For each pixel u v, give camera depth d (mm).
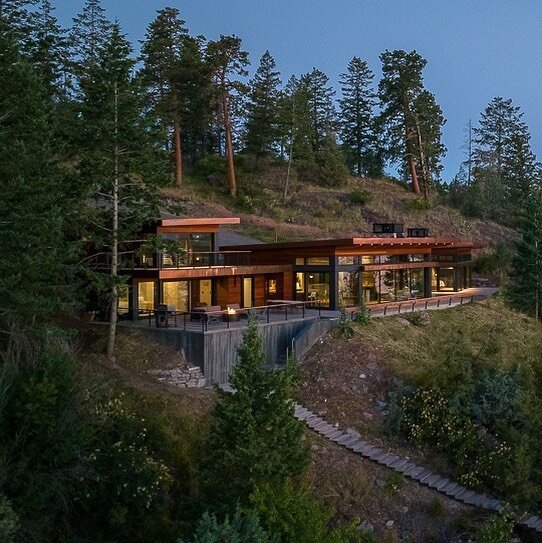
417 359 27906
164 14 58438
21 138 18859
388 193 68562
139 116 23672
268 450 14180
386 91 70375
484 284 53625
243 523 11883
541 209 40562
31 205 16984
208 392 23172
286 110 63188
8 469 13086
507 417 23828
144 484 15547
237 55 58656
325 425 23078
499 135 86812
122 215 24859
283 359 28016
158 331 26062
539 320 39656
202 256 31531
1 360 15328
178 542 10773
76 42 53062
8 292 15805
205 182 63375
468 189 72250
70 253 18438
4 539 10703
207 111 61406
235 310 27391
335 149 71562
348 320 30125
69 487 14328
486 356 29203
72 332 17812
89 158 23234
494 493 21203
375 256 37969
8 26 31172
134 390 20562
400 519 19125
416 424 23531
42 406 13797
